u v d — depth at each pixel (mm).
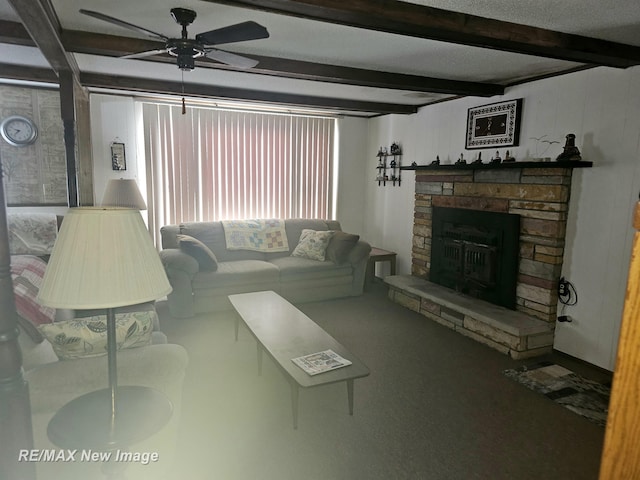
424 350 3648
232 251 5094
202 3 2295
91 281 1290
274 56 3281
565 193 3453
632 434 538
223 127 5305
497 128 4148
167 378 1961
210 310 4441
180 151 5125
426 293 4395
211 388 2941
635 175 3051
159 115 4980
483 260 4141
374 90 4461
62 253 1318
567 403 2816
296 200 5887
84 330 1897
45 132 4551
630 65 2957
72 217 1342
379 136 6039
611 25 2465
